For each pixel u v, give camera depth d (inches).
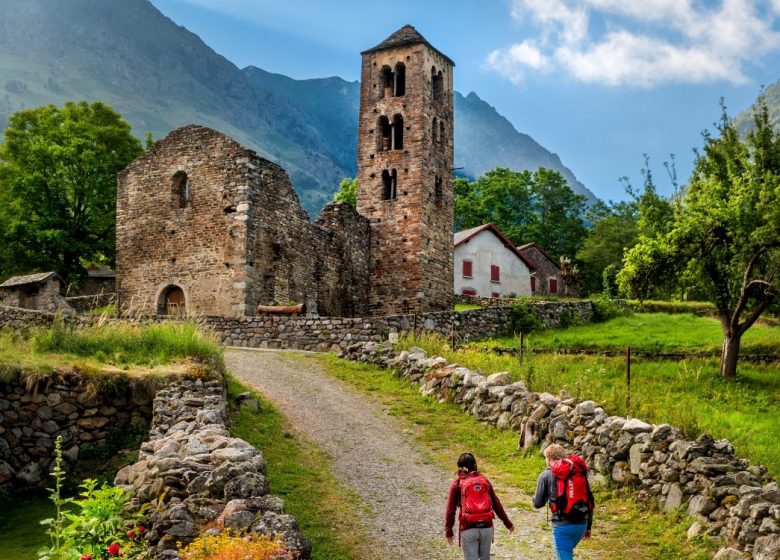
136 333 779.4
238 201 1332.4
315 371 911.7
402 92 1819.6
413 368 864.3
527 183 3248.0
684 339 1250.6
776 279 929.5
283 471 545.0
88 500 340.5
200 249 1358.3
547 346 1204.5
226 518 353.1
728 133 1050.7
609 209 3348.9
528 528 461.7
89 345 730.8
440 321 1223.5
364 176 1765.5
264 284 1350.9
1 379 599.5
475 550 351.3
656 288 1039.6
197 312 1343.5
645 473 501.7
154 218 1414.9
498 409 694.5
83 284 1861.5
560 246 3225.9
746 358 1025.5
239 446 430.3
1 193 1782.7
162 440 476.1
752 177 993.5
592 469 548.7
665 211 1047.6
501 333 1390.3
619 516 481.4
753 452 551.8
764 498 411.8
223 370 771.4
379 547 425.4
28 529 510.6
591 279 2977.4
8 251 1740.9
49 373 617.6
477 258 2340.1
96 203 1804.9
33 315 1009.5
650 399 741.3
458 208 3043.8
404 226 1710.1
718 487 443.2
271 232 1381.6
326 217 1612.9
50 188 1785.2
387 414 736.3
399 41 1771.7
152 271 1401.3
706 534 426.6
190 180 1386.6
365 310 1704.0
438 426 699.4
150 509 376.5
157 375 658.8
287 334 1104.2
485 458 615.2
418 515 478.3
